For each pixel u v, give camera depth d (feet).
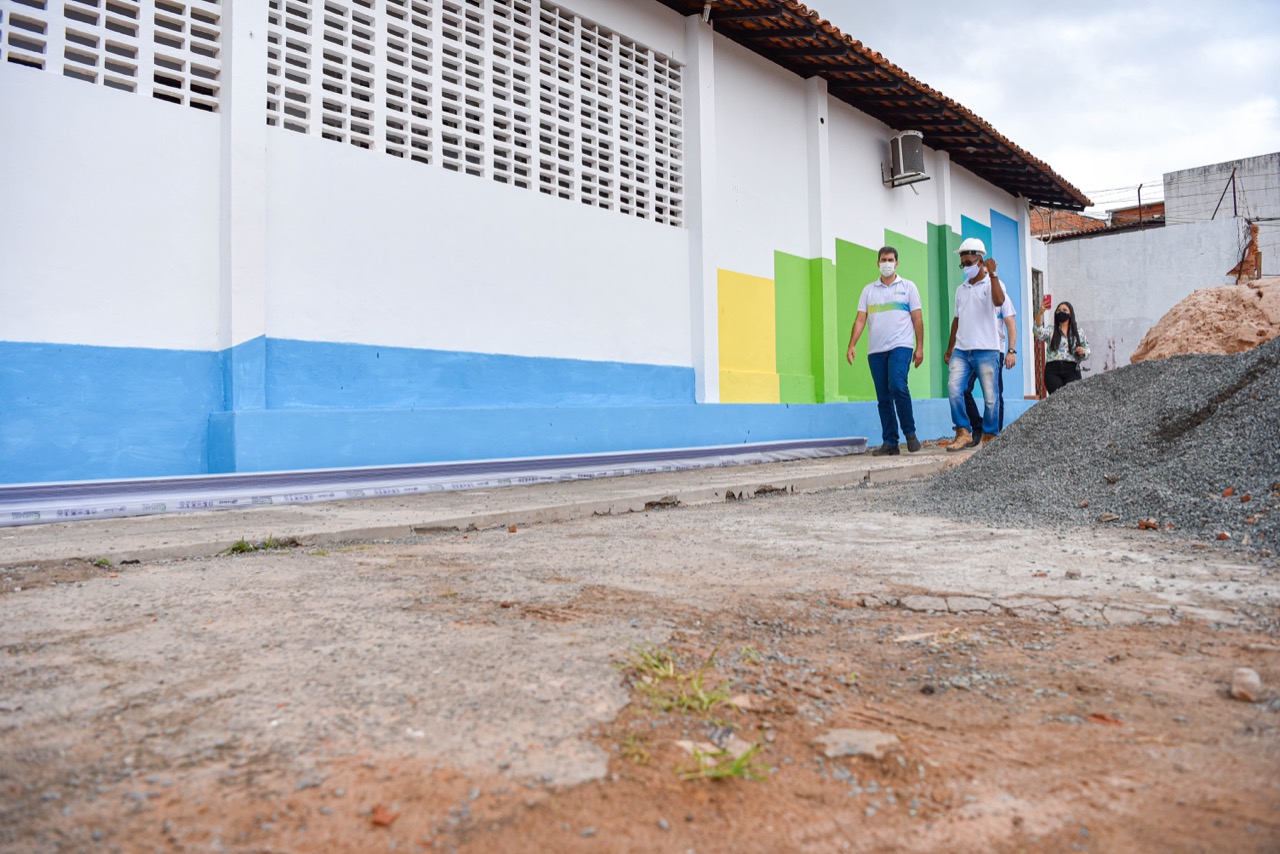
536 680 5.71
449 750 4.63
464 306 22.94
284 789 4.23
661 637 6.79
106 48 17.62
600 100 27.30
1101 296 64.18
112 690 5.57
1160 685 5.87
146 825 3.91
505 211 24.09
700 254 29.96
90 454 16.80
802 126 35.29
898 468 23.62
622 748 4.70
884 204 40.37
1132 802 4.28
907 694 5.76
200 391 18.22
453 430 21.80
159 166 17.71
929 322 43.80
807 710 5.42
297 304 19.52
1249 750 4.82
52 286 16.37
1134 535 11.55
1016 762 4.75
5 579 9.41
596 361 26.55
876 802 4.31
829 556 10.56
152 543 11.46
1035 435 16.88
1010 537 11.80
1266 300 19.67
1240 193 65.41
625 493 18.06
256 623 7.25
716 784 4.40
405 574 9.50
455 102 23.12
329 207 20.13
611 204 27.68
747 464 28.25
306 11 20.07
